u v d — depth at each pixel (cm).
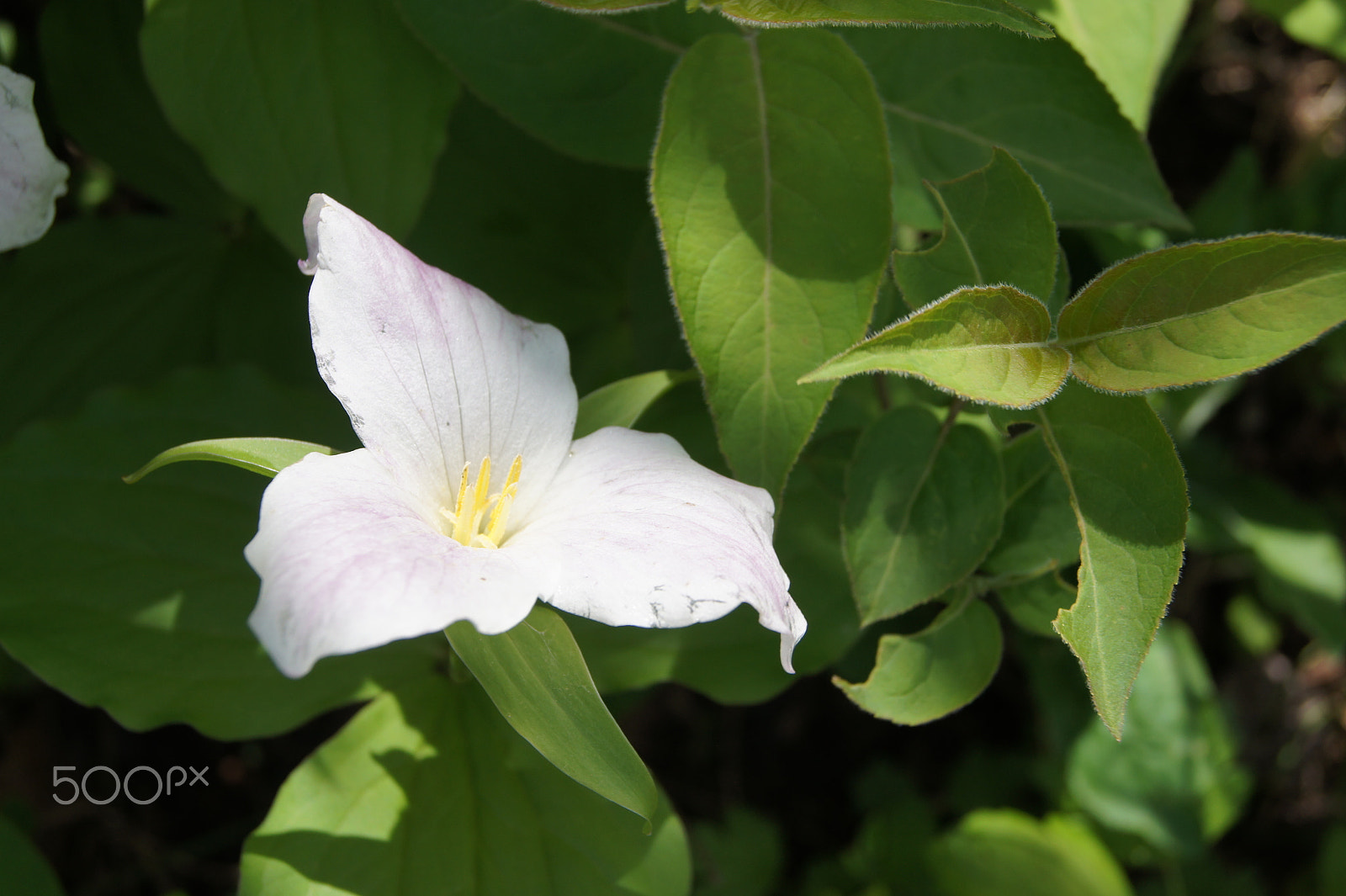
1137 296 51
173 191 64
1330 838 80
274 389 59
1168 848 69
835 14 52
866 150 54
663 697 81
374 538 49
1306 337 50
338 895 55
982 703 81
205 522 58
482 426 52
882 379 59
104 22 62
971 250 54
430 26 57
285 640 48
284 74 57
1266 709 86
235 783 71
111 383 63
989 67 58
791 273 54
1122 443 52
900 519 55
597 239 65
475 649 51
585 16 57
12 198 54
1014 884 67
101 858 68
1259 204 80
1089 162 58
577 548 50
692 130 54
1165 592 51
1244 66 91
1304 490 87
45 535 57
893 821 74
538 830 57
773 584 50
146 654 56
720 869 72
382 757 57
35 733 67
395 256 51
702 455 59
